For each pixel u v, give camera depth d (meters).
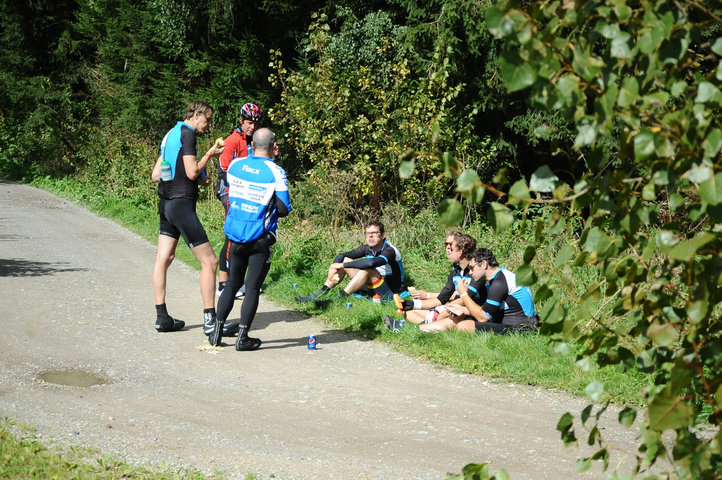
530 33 1.80
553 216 2.14
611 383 5.88
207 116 7.13
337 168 15.33
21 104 31.23
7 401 5.12
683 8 1.85
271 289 9.49
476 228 12.19
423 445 4.75
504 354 6.57
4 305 7.94
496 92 16.34
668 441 4.77
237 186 6.73
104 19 29.06
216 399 5.53
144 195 18.47
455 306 7.55
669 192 1.96
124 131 24.73
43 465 4.00
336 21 19.88
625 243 2.07
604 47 2.01
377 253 8.98
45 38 31.36
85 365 6.13
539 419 5.31
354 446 4.70
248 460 4.39
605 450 2.17
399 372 6.43
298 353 6.92
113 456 4.27
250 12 21.31
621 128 1.97
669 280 2.02
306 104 16.00
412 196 13.48
